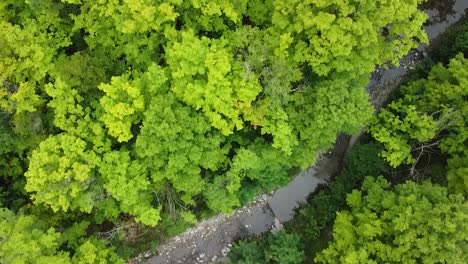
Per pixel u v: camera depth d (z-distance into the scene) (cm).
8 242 1823
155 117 1828
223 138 2059
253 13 2117
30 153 2238
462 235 1855
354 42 1866
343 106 1939
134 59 2077
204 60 1845
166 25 1919
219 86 1858
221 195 2111
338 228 2234
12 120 2127
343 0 1811
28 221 1939
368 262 2027
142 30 1881
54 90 1900
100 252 2055
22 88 1975
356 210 2286
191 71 1822
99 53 2053
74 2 1962
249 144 2242
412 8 1922
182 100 1912
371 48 1959
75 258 1989
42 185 1881
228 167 2295
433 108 2348
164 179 2117
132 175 1930
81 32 2339
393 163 2352
